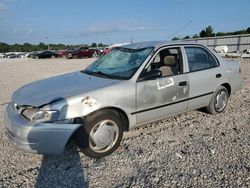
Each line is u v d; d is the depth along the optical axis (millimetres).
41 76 12859
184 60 4754
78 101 3465
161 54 4574
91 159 3688
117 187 3029
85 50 36281
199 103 5008
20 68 18625
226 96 5613
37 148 3307
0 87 9445
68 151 3898
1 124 5156
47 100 3434
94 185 3076
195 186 3008
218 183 3053
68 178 3229
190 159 3623
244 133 4543
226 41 33156
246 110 5852
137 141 4246
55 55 41781
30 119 3338
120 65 4445
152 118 4273
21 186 3068
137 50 4598
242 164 3459
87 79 4176
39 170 3420
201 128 4797
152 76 4078
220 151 3850
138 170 3371
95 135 3621
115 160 3643
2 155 3820
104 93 3674
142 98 4051
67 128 3348
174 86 4438
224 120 5199
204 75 4969
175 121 5152
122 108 3840
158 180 3139
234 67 5723
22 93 3877
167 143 4160
